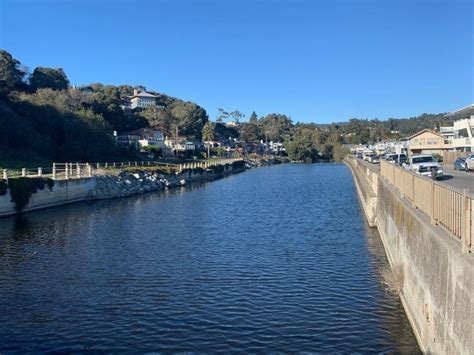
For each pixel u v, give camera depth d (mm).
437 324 10477
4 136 73438
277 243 27625
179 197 58969
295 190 66938
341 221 35969
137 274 20906
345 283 19156
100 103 140750
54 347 13422
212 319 15383
